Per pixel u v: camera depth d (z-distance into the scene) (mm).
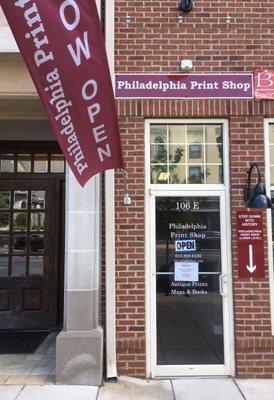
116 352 5812
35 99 6441
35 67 4957
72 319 5605
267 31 6254
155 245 6020
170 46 6180
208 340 5938
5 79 6137
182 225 6062
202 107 6078
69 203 5719
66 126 5039
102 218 6172
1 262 8312
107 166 5160
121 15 6215
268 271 5930
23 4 4902
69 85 5023
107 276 5781
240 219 5973
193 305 5984
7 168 8430
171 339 5938
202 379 5762
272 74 6164
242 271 5910
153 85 6102
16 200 8430
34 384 5445
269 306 5879
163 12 6238
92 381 5469
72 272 5660
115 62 6133
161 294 5992
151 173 6156
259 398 5148
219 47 6199
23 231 8352
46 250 8297
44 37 4949
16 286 8242
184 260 6027
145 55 6156
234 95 6113
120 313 5844
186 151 6191
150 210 6047
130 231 5945
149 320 5926
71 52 5008
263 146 6082
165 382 5633
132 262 5914
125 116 6062
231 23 6246
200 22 6238
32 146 8406
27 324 8148
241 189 6027
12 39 5898
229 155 6098
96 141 5121
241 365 5809
